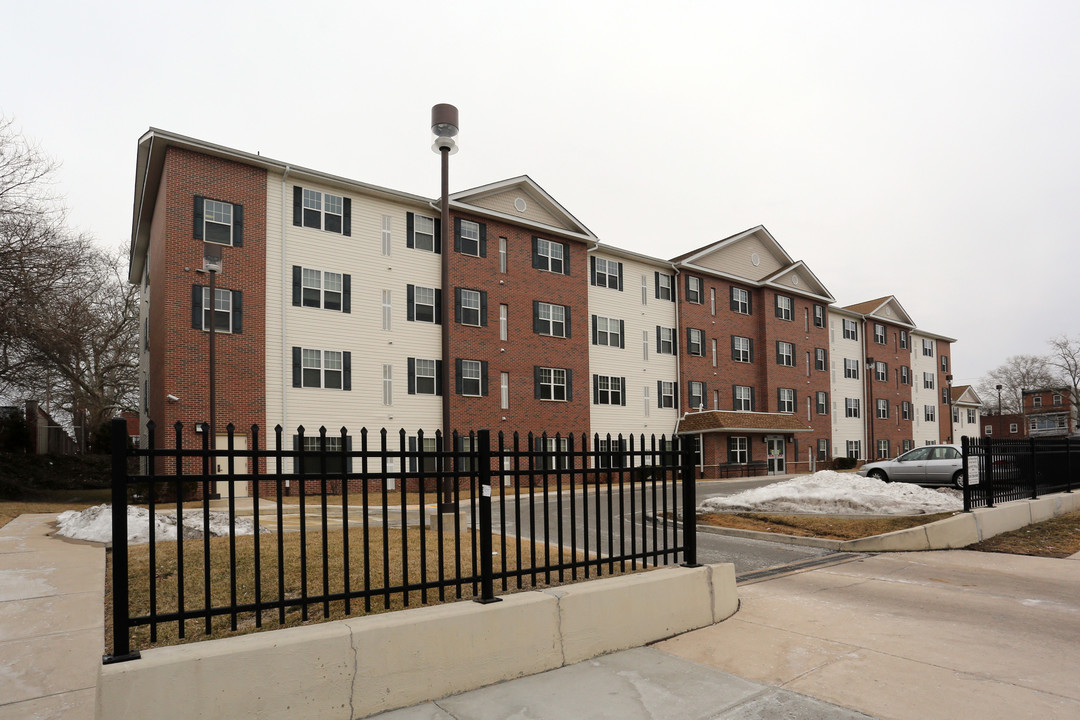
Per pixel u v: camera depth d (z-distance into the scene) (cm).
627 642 557
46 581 729
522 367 2866
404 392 2511
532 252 2962
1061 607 704
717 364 3819
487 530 500
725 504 1534
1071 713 429
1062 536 1136
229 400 2106
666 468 661
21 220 2159
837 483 1577
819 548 1098
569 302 3078
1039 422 8356
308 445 2248
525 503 1909
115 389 4131
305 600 427
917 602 725
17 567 800
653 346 3512
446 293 1288
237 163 2194
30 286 2120
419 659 437
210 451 399
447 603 488
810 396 4303
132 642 436
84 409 4238
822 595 760
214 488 2000
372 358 2442
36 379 2609
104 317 3888
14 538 1070
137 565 691
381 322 2481
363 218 2477
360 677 411
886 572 894
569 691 460
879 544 1065
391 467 2431
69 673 488
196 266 2078
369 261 2475
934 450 1942
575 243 3141
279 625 430
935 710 433
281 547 421
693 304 3722
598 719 415
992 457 1250
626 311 3406
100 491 2325
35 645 539
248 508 1788
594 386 3212
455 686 451
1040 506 1298
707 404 3725
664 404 3525
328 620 435
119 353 3897
